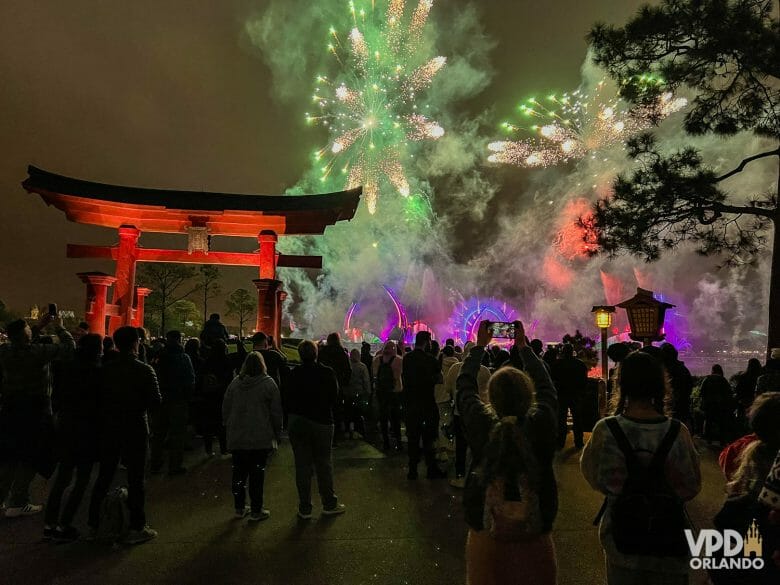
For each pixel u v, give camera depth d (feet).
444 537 17.58
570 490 22.93
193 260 56.70
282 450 32.07
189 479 25.54
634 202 42.55
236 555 16.17
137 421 17.99
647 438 8.80
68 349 23.26
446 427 25.36
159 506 21.25
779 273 40.68
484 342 10.84
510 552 8.95
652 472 8.59
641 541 8.43
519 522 8.89
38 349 20.34
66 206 55.16
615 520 8.71
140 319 59.21
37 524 19.08
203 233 56.18
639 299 38.65
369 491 23.18
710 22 37.68
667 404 9.76
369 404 42.19
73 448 17.75
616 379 9.85
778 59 36.40
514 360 25.05
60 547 16.89
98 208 55.47
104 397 17.85
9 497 20.15
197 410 33.55
